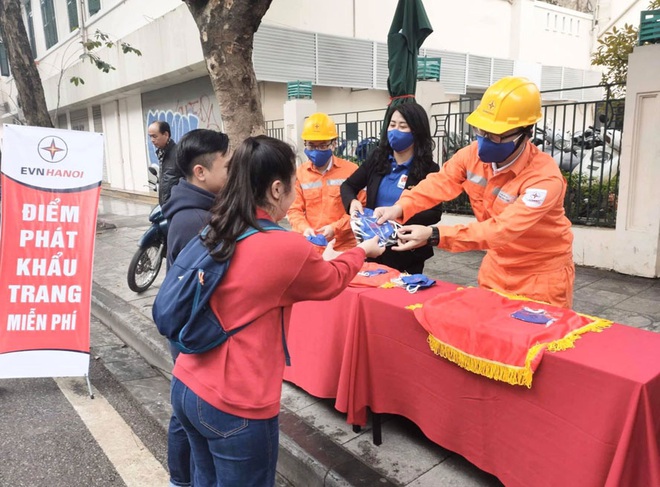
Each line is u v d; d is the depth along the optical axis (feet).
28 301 10.55
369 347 7.41
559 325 5.74
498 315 6.12
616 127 16.05
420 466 7.26
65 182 10.64
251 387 4.80
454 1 36.42
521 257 7.14
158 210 14.98
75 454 8.77
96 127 52.65
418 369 6.80
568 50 45.62
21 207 10.45
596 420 4.81
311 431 8.27
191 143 6.55
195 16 12.06
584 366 4.86
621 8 45.29
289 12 28.25
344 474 7.13
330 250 8.05
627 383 4.54
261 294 4.71
